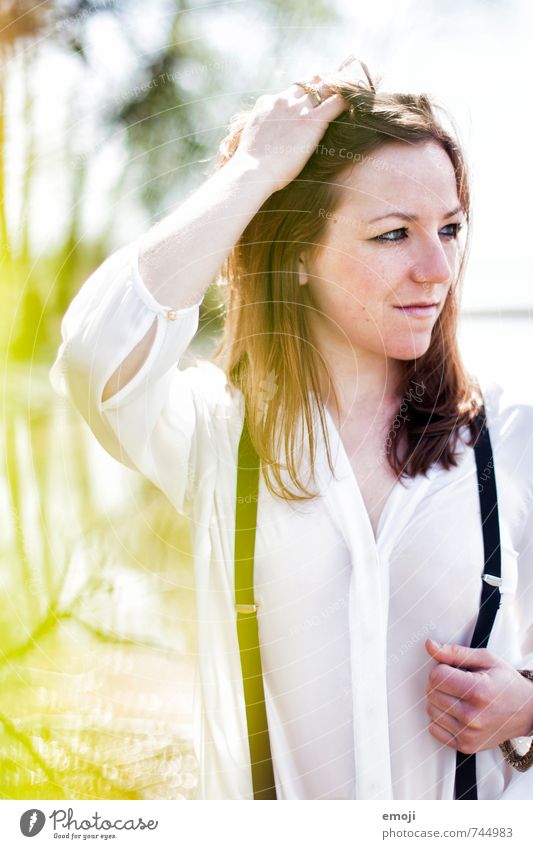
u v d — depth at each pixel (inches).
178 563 53.0
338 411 34.6
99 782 45.0
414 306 32.3
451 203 32.0
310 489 33.9
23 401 51.3
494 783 35.8
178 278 29.6
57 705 48.5
